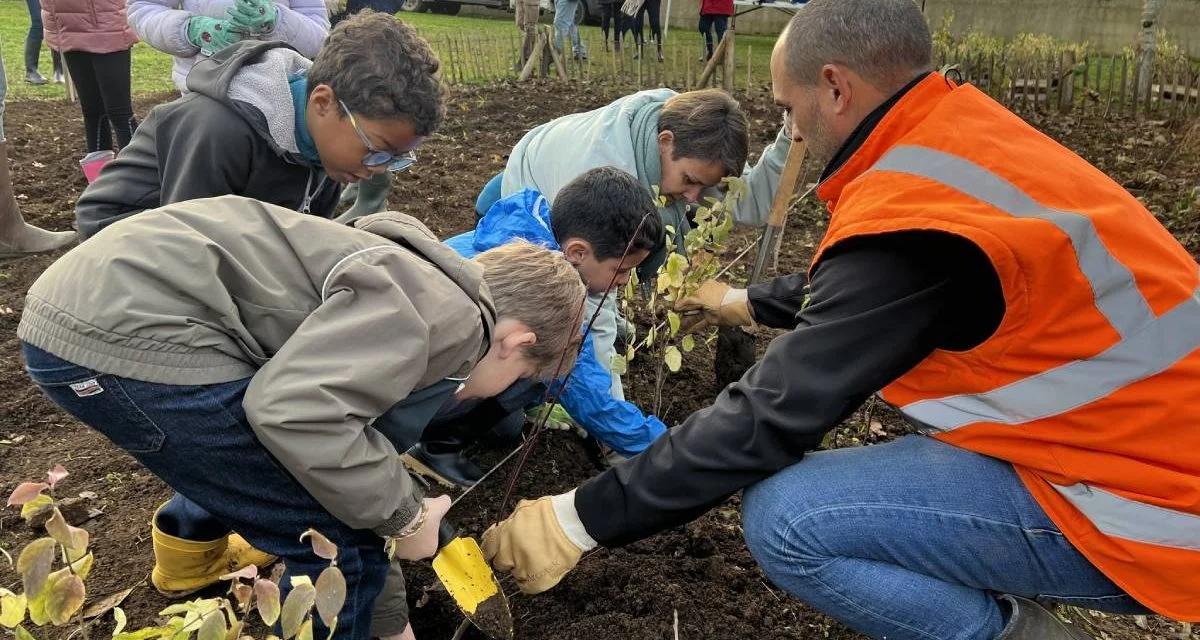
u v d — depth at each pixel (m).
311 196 2.67
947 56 8.76
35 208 5.07
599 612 2.32
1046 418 1.66
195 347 1.52
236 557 2.31
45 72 9.09
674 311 2.86
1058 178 1.67
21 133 6.44
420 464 2.69
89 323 1.48
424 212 5.41
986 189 1.62
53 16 4.86
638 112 3.04
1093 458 1.64
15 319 3.78
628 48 10.58
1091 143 7.20
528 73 9.73
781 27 17.22
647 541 2.59
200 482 1.64
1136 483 1.61
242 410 1.57
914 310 1.60
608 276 2.56
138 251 1.52
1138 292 1.58
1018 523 1.73
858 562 1.85
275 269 1.59
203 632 1.28
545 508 1.96
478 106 8.26
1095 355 1.59
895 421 3.28
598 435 2.64
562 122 3.28
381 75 2.15
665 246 3.05
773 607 2.36
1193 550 1.56
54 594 1.27
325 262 1.60
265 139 2.34
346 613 1.75
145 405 1.52
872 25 1.73
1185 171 6.35
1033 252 1.52
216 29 2.97
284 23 3.22
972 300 1.62
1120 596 1.72
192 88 2.40
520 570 1.97
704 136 2.89
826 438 2.95
